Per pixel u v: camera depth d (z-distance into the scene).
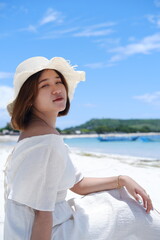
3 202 3.65
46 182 1.74
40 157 1.73
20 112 1.92
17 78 1.91
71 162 2.03
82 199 2.20
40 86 1.93
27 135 1.83
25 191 1.74
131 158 10.12
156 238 1.96
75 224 1.91
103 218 1.95
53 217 1.89
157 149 16.97
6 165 2.01
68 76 2.16
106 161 8.79
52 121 2.04
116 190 2.19
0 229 2.76
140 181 5.38
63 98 2.00
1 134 58.78
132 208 2.00
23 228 1.77
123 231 1.93
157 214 2.06
